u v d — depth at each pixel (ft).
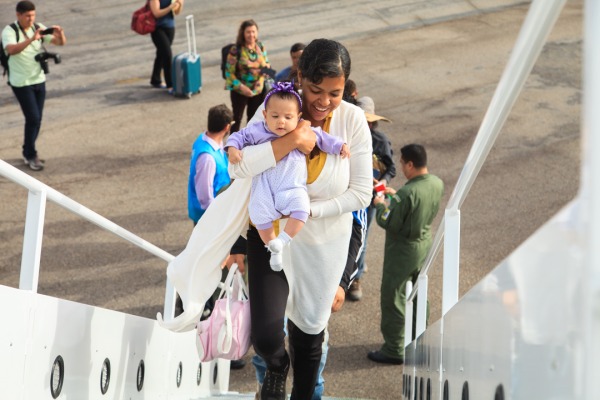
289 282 11.59
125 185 38.42
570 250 3.39
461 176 9.46
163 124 44.86
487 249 29.94
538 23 5.46
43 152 41.50
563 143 36.37
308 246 11.43
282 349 11.64
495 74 50.67
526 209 32.60
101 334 13.48
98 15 62.64
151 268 32.01
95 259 32.45
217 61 53.36
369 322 29.12
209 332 11.93
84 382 12.84
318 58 10.53
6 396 10.34
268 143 10.78
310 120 11.23
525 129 37.60
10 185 38.14
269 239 11.00
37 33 37.70
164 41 48.29
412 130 43.42
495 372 5.35
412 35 57.72
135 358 15.47
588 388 2.90
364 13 61.98
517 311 4.62
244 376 27.96
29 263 11.47
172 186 38.40
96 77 51.57
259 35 57.72
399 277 25.75
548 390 3.78
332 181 11.08
